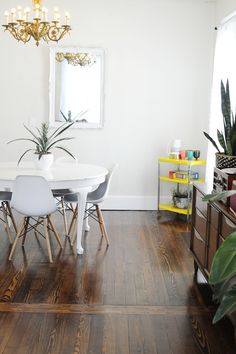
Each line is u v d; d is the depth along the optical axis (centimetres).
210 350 224
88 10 509
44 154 390
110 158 539
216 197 174
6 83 521
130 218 500
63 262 349
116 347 225
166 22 512
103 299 281
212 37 514
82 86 523
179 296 288
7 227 405
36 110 527
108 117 530
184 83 525
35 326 244
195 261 324
